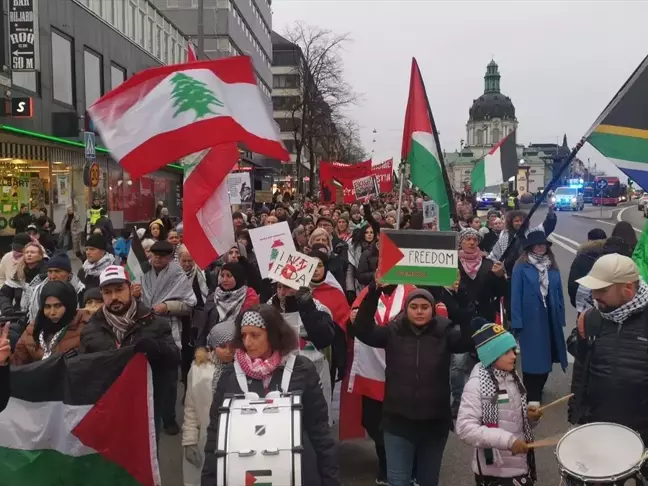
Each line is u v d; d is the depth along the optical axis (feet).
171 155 20.54
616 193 209.15
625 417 13.66
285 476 10.52
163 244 23.35
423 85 22.07
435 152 21.95
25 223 64.90
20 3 67.87
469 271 25.14
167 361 16.34
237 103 21.52
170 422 22.49
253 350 12.30
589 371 14.25
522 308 23.98
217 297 20.45
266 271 20.15
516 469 13.92
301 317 17.51
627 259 13.80
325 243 28.07
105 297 16.17
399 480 15.43
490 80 342.44
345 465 20.27
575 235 100.73
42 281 22.86
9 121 69.67
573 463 11.63
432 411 15.19
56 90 81.51
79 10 88.33
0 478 15.14
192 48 29.09
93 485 15.51
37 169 78.59
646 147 19.36
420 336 15.51
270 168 180.65
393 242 15.78
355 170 79.20
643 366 13.60
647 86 19.38
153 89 20.70
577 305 25.13
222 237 21.90
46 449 15.33
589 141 19.75
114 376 15.64
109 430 15.56
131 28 111.45
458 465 20.12
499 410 13.71
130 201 109.91
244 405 11.25
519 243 26.94
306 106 163.22
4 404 12.57
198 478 17.52
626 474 11.15
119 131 20.44
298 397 11.48
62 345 16.85
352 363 18.90
